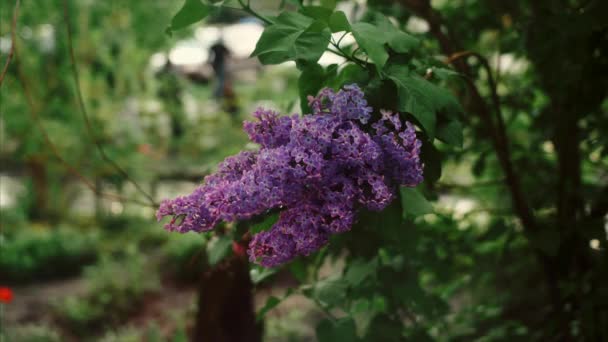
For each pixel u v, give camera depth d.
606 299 1.03
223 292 1.20
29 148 3.71
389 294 0.93
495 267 1.16
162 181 4.07
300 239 0.64
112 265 3.10
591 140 1.06
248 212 0.63
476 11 1.21
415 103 0.69
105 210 4.04
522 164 1.19
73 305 2.82
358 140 0.64
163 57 4.16
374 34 0.66
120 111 4.05
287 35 0.66
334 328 0.87
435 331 1.13
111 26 3.78
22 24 3.23
